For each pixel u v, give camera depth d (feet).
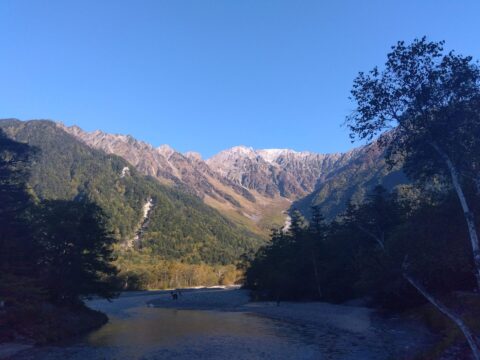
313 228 300.61
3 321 119.55
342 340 120.06
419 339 114.21
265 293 321.93
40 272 151.84
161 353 103.81
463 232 71.61
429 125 59.21
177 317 204.95
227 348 110.01
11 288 128.57
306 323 165.07
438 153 62.75
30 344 112.98
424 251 75.46
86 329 147.33
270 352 103.65
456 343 83.97
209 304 296.51
